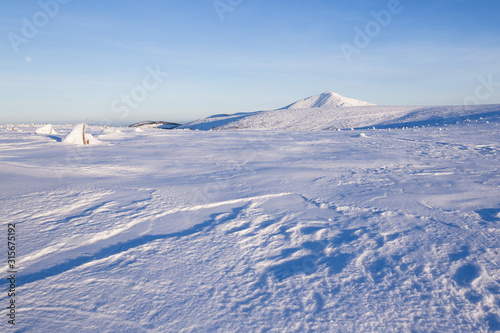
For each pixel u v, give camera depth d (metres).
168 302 2.18
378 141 13.71
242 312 2.07
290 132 22.19
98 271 2.57
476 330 1.90
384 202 4.49
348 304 2.15
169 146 12.22
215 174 6.51
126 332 1.87
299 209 4.21
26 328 1.88
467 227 3.49
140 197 4.62
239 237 3.30
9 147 9.98
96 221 3.62
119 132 19.53
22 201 4.18
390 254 2.87
